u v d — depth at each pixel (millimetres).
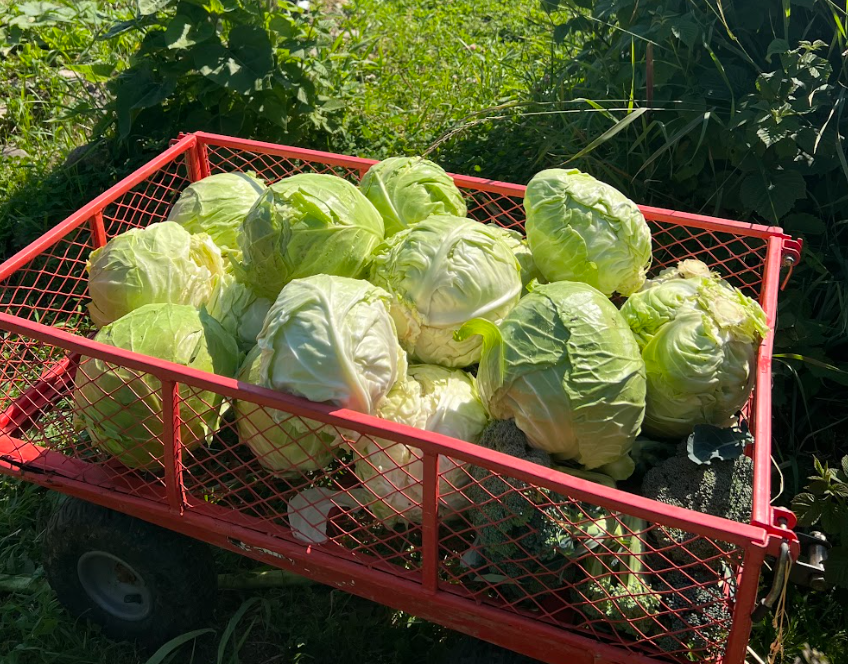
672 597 779
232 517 888
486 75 1974
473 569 820
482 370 860
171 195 1736
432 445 729
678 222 1069
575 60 1625
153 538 959
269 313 859
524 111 1755
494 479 814
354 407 817
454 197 1104
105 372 883
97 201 1117
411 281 925
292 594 1130
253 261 991
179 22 1644
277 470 927
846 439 1314
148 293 1031
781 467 1271
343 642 1062
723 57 1442
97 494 923
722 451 836
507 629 799
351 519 865
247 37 1661
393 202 1088
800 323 1293
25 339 1404
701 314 888
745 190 1310
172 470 867
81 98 1980
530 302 847
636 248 1007
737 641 708
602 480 848
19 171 1812
